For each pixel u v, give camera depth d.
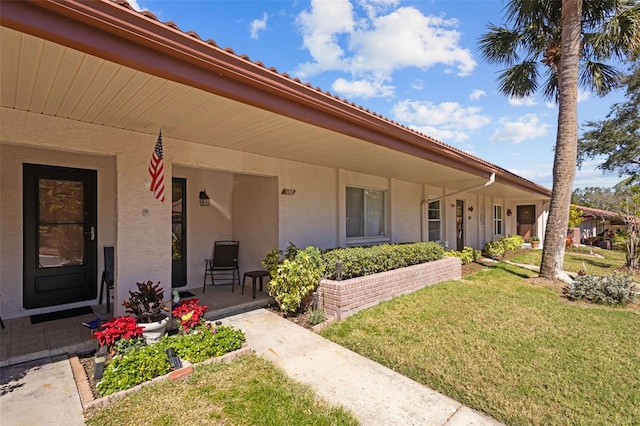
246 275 6.09
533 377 3.29
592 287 6.26
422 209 10.69
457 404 2.85
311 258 5.34
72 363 3.38
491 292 6.72
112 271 5.07
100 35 2.02
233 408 2.66
